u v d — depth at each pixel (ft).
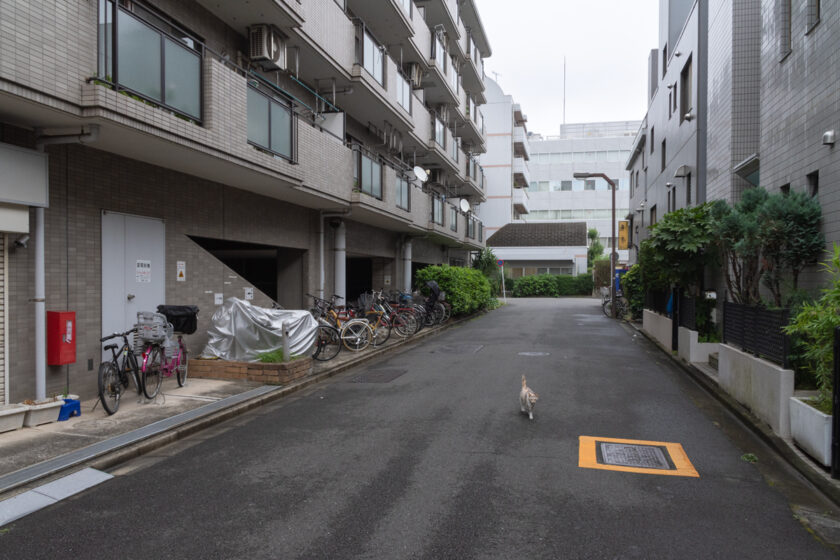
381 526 12.35
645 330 54.44
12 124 19.57
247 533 12.07
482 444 18.37
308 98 43.68
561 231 158.92
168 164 27.17
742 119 36.50
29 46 16.69
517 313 83.61
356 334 39.37
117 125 19.95
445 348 43.42
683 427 20.56
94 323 23.81
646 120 79.25
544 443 18.48
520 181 169.89
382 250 62.23
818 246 23.45
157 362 24.08
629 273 68.39
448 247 95.86
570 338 49.98
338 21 40.68
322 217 45.34
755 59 36.32
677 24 59.11
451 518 12.74
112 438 18.06
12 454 16.44
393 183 50.57
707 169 43.34
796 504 13.58
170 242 28.53
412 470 15.92
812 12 24.72
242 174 29.86
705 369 30.63
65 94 17.94
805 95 25.20
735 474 15.66
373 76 46.19
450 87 73.97
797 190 26.25
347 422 21.29
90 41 19.02
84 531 12.26
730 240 28.76
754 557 10.96
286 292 44.80
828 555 11.05
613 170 188.14
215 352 29.63
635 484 14.85
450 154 77.00
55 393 21.59
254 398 24.16
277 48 34.19
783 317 18.88
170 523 12.61
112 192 24.77
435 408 23.45
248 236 35.63
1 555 11.21
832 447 14.65
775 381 18.88
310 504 13.58
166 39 22.36
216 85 25.29
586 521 12.57
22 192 18.83
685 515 12.90
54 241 21.86
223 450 17.94
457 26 76.23
